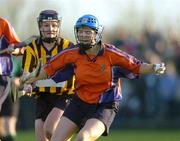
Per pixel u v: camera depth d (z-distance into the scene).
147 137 38.91
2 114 30.94
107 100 21.69
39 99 24.53
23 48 25.02
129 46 41.53
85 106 21.78
